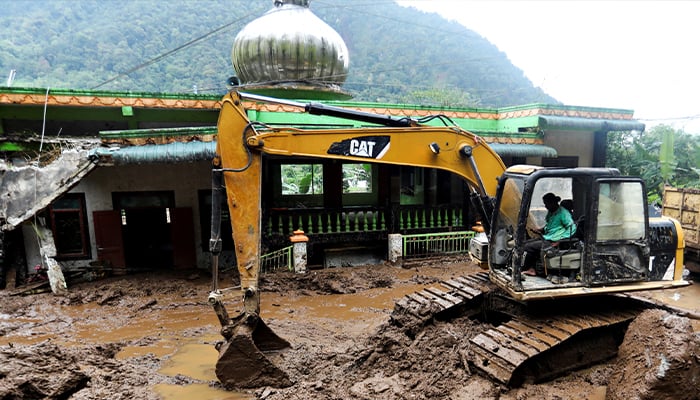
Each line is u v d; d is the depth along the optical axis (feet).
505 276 21.43
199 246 43.24
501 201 21.99
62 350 21.50
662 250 22.27
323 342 23.98
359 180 47.65
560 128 48.62
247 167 18.94
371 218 44.47
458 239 46.11
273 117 42.04
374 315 29.37
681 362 15.30
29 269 39.34
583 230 20.35
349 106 44.39
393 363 20.01
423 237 45.65
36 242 39.40
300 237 39.04
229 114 18.95
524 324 20.65
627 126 50.72
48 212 40.29
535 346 18.44
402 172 50.08
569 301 21.81
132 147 35.14
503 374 17.89
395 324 24.30
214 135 36.14
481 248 24.76
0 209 35.70
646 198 20.35
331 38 45.60
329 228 42.27
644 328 17.35
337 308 31.12
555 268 20.30
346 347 22.84
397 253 43.14
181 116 41.01
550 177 19.45
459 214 46.96
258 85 42.91
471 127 51.06
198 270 42.47
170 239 44.78
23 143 37.24
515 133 46.01
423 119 22.47
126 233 43.19
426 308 23.17
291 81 43.98
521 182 21.31
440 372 19.04
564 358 19.99
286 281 36.73
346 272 39.60
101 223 40.78
